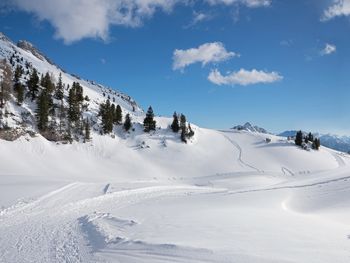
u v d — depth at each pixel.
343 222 26.62
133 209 28.78
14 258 14.84
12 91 100.00
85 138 105.75
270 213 26.41
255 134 147.75
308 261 12.52
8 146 85.00
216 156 121.75
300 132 138.75
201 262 12.45
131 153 111.06
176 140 126.12
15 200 30.25
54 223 22.91
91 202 33.81
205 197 40.34
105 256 14.27
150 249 14.35
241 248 13.97
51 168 83.81
